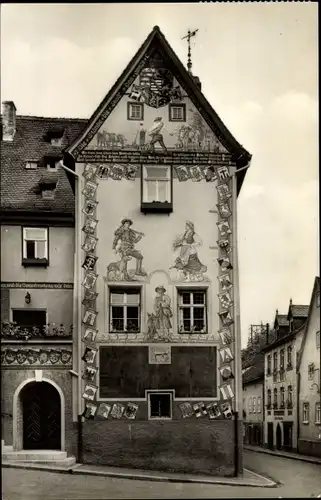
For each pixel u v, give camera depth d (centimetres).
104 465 2669
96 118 2844
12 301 3167
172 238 2811
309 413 4356
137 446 2686
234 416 2723
